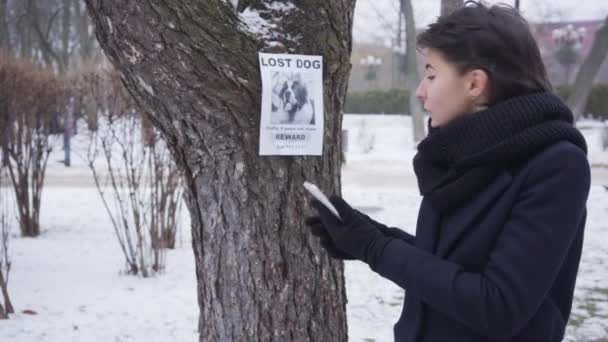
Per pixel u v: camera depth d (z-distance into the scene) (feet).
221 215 6.86
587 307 16.40
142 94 6.47
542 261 3.75
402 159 57.57
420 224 4.66
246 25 6.23
